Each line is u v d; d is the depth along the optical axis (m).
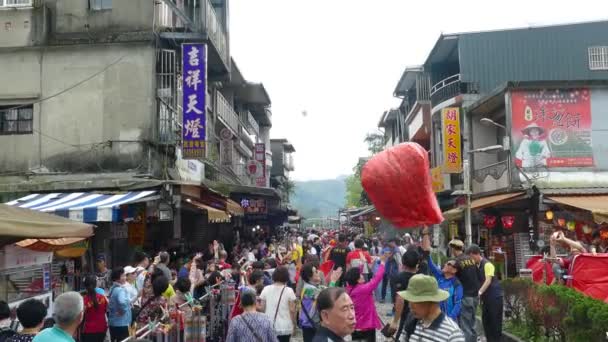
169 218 13.20
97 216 10.54
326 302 3.77
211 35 16.81
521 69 24.30
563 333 8.15
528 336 9.44
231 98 29.83
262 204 22.80
